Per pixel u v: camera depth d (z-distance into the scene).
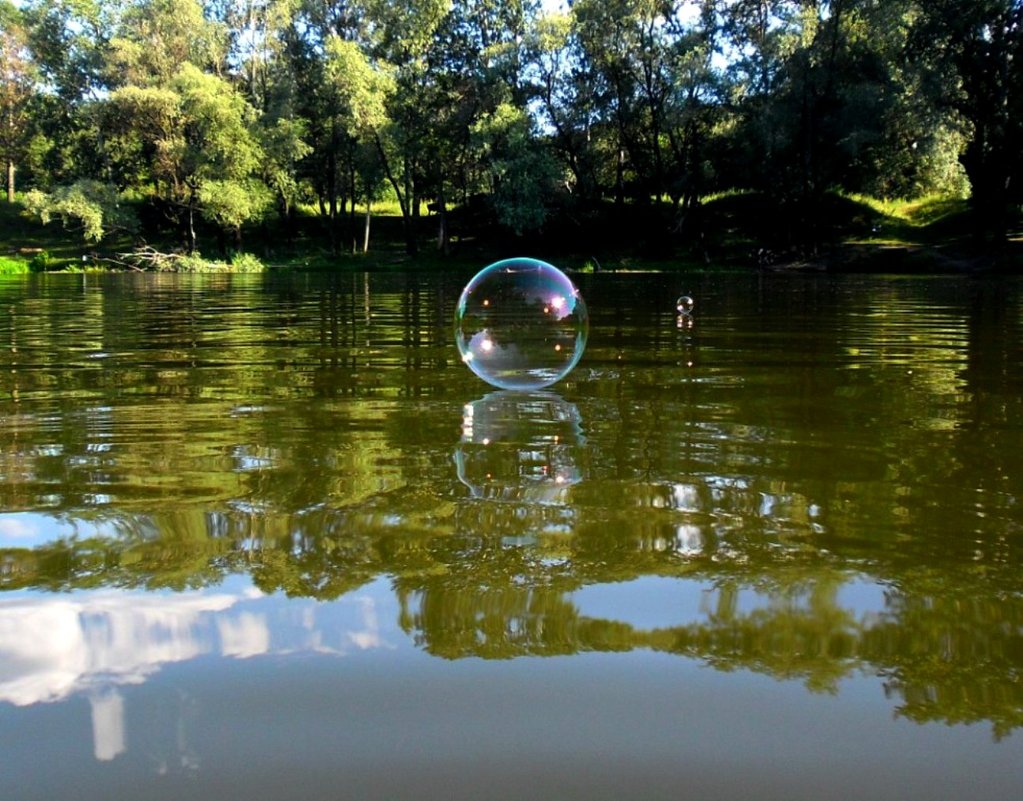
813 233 20.52
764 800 0.85
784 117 19.66
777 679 1.07
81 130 26.52
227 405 2.94
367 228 25.83
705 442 2.34
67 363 4.05
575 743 0.95
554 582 1.38
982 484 1.91
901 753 0.92
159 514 1.73
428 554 1.50
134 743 0.95
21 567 1.45
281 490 1.89
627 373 3.65
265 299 9.52
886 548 1.51
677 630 1.20
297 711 1.01
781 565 1.44
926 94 17.73
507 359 3.60
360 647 1.16
